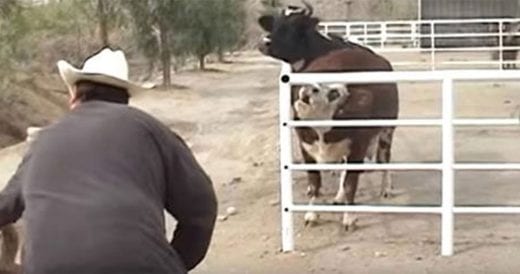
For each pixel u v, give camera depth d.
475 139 13.41
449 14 33.12
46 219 3.15
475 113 16.59
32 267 3.14
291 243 7.31
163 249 3.19
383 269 6.71
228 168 12.06
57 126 3.33
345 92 7.76
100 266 3.07
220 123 19.39
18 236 4.52
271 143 13.69
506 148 12.53
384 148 9.24
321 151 7.99
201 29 38.19
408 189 9.80
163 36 34.06
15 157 15.05
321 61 8.66
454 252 7.14
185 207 3.35
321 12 66.19
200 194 3.35
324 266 6.84
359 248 7.34
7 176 13.25
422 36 26.84
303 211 7.61
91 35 32.66
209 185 3.41
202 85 32.53
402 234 7.82
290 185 7.31
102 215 3.11
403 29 33.25
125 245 3.10
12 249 4.51
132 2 33.44
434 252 7.18
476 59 29.75
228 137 16.44
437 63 25.33
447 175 7.07
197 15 37.56
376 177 10.41
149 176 3.23
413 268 6.72
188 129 18.50
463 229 7.98
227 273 6.75
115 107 3.36
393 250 7.27
